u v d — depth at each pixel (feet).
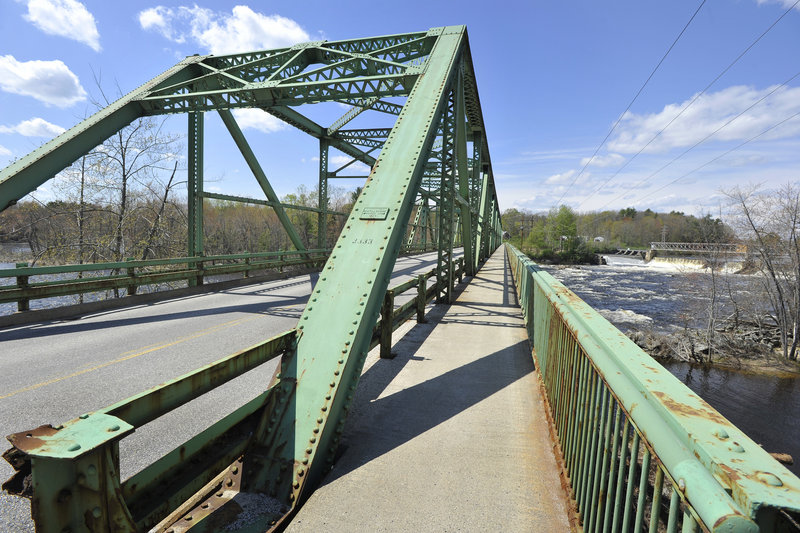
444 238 34.06
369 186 17.25
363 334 11.41
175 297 41.42
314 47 33.55
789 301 68.03
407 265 84.99
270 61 34.71
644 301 115.65
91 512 4.54
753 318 73.67
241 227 169.07
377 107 52.70
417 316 26.58
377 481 8.96
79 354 21.21
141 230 74.64
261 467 8.60
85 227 64.28
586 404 7.27
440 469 9.52
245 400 15.51
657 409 4.07
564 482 8.63
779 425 41.83
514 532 7.34
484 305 33.63
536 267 21.85
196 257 43.91
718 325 76.48
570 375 8.92
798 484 2.58
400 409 13.16
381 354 18.74
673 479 3.25
